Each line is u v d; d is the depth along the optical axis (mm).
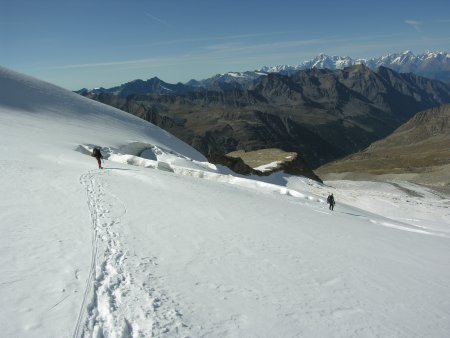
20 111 60844
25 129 46062
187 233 17156
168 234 16609
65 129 54188
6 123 47094
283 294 12516
